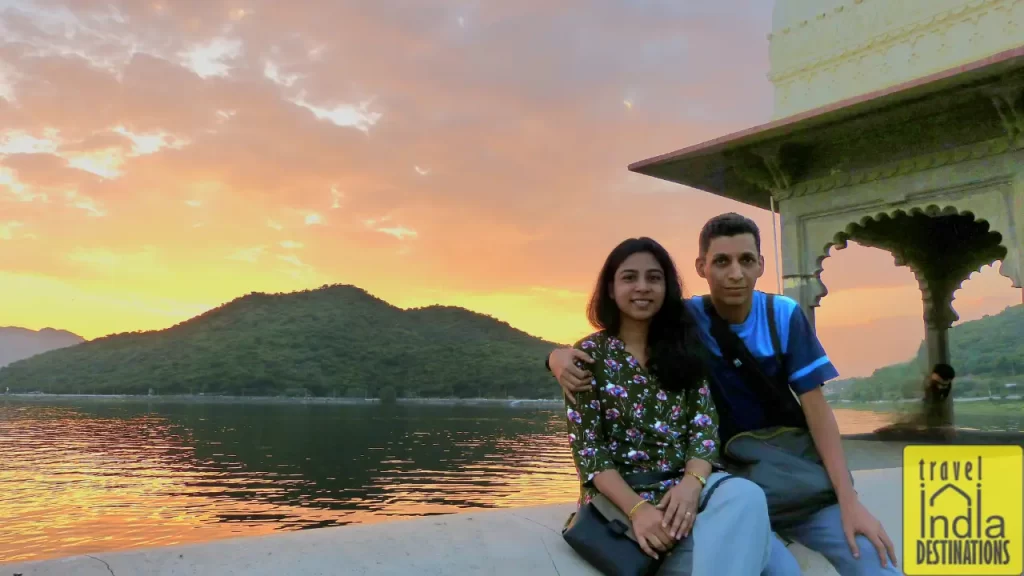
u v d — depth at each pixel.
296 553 2.10
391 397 196.00
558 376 2.33
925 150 6.95
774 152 7.60
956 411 11.22
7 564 1.90
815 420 2.41
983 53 6.85
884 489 3.52
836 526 2.25
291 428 113.12
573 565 2.13
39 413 142.88
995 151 6.44
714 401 2.54
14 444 89.88
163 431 108.00
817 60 8.35
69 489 60.09
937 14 7.26
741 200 9.32
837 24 8.21
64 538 41.28
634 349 2.36
